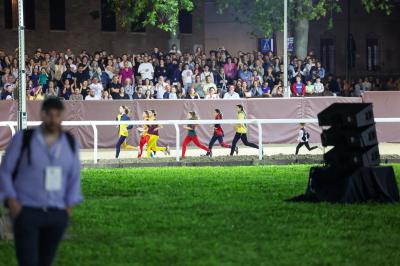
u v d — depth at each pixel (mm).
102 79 34750
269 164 25531
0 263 11039
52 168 8375
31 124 26328
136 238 12805
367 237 12875
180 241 12547
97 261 11266
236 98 33062
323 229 13500
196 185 19484
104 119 31688
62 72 34438
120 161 25766
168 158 26812
